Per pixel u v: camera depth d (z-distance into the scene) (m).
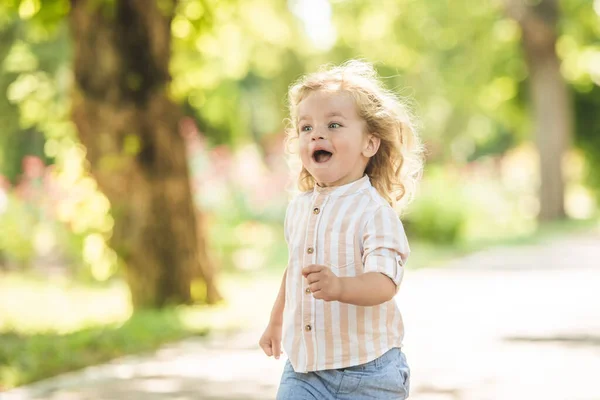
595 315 14.75
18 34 29.22
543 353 11.68
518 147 58.22
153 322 14.09
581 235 34.50
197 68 19.14
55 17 15.55
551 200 42.06
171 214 16.31
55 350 11.73
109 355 11.78
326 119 5.39
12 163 36.25
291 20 40.16
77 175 16.97
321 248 5.34
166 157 16.12
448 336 13.05
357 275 5.17
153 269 16.33
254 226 37.06
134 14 15.73
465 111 55.41
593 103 49.34
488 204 40.34
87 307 19.14
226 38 19.27
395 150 5.65
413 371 10.62
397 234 5.25
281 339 5.77
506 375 10.34
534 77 42.19
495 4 43.06
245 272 25.98
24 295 21.59
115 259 17.19
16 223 27.69
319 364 5.30
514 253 27.28
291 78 47.91
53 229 26.89
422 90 49.91
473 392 9.47
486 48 44.97
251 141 49.25
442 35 44.78
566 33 43.25
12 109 32.84
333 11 45.94
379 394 5.31
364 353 5.27
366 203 5.37
